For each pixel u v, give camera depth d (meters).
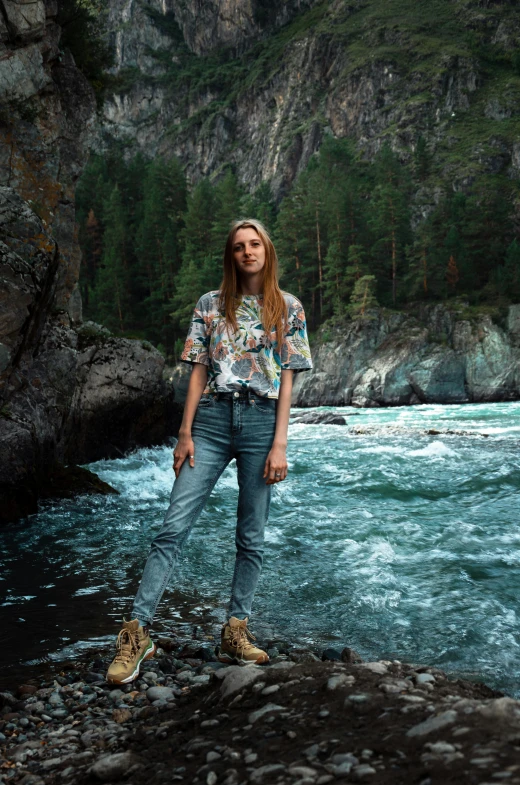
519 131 80.12
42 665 3.03
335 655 2.93
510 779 1.25
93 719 2.35
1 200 8.84
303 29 121.88
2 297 7.70
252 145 112.75
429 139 85.75
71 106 16.52
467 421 26.39
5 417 7.36
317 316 64.81
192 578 4.53
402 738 1.58
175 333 66.88
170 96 136.25
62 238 15.22
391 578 4.30
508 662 2.90
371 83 95.19
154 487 9.42
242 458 2.85
